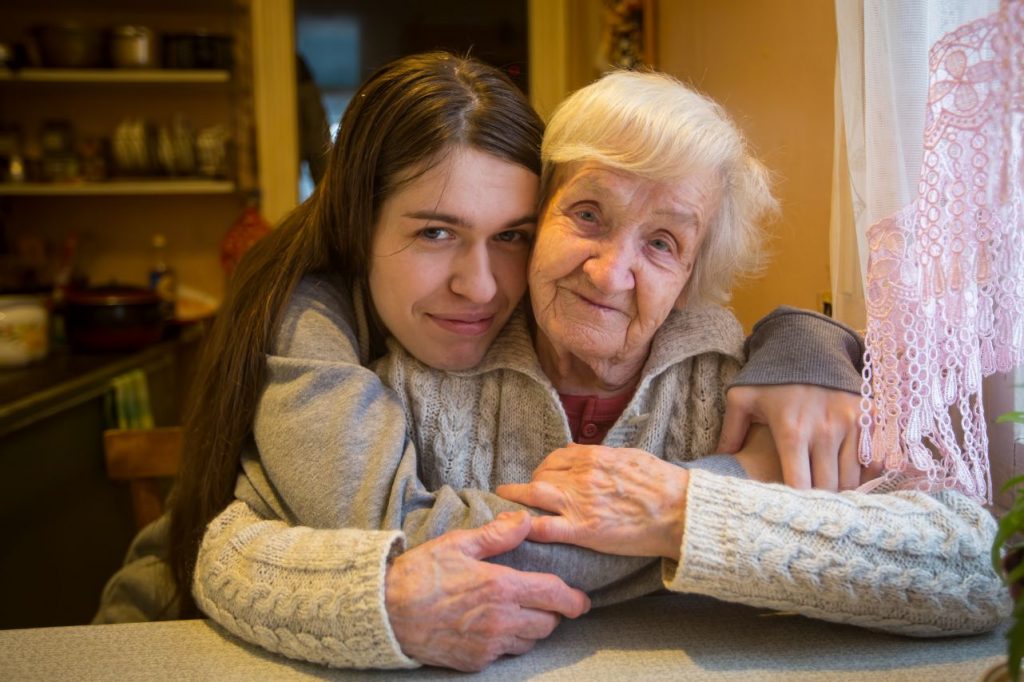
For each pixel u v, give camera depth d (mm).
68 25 2668
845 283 992
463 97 862
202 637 792
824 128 1189
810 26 1236
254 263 1035
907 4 754
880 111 772
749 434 898
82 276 2959
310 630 720
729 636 768
